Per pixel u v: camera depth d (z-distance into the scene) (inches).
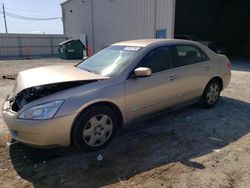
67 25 1237.7
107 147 156.3
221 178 123.5
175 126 187.6
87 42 1038.4
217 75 222.8
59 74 156.2
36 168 135.5
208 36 975.6
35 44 1222.3
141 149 153.6
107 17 858.1
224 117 205.6
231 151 150.3
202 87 211.6
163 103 181.3
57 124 131.8
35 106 133.0
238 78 384.8
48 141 132.8
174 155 146.3
